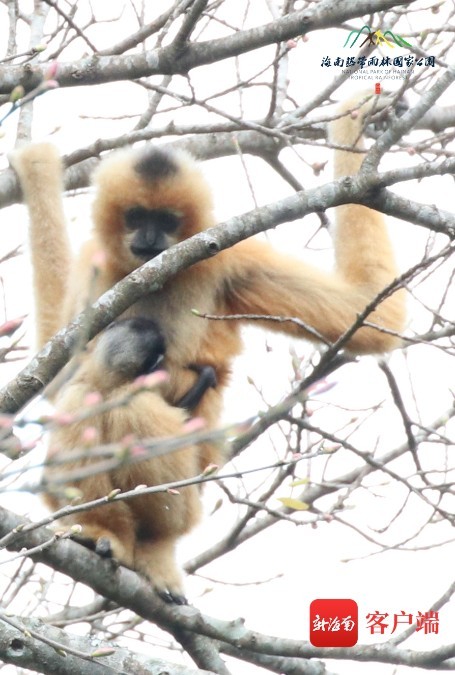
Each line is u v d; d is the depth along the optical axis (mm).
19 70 12578
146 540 13836
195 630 13078
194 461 14016
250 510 14438
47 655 11617
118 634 14680
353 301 15023
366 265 15273
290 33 12359
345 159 14938
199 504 14227
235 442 14508
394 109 14961
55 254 16359
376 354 15188
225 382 15367
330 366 14953
